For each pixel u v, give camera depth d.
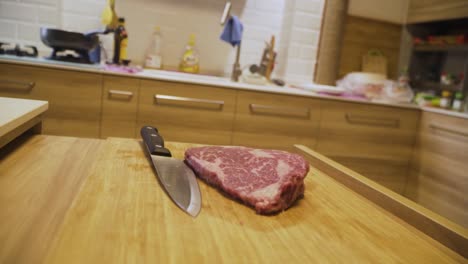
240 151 0.89
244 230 0.59
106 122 1.98
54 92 1.90
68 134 1.96
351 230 0.65
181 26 2.53
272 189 0.69
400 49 2.95
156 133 0.98
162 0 2.45
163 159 0.84
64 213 0.57
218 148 0.90
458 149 2.17
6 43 2.07
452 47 2.54
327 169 1.00
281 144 2.25
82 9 2.32
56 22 2.26
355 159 2.41
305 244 0.57
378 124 2.40
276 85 2.47
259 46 2.71
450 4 2.46
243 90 2.13
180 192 0.69
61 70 1.89
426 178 2.39
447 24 2.86
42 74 1.87
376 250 0.59
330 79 2.68
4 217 0.54
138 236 0.52
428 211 0.71
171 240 0.52
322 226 0.65
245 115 2.16
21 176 0.69
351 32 2.78
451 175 2.21
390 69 2.96
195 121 2.09
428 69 2.91
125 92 1.97
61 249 0.47
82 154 0.85
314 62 2.71
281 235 0.59
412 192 2.51
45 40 1.91
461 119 2.16
